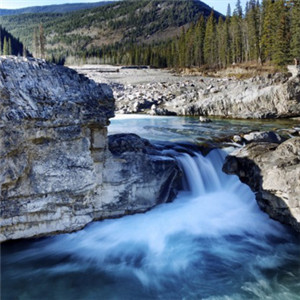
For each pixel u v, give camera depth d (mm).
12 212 13883
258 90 46781
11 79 13078
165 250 15422
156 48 156000
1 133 12625
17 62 13633
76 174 15117
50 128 14188
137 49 149000
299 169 16547
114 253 15016
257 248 15812
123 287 12984
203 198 20375
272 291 12898
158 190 18344
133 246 15516
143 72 100688
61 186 14789
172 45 131000
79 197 15609
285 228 17234
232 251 15562
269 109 45750
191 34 119062
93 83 16422
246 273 14000
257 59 88250
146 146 21172
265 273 14031
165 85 67062
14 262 14328
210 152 24938
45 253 14797
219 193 21219
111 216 17062
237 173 21547
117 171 16875
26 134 13438
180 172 19953
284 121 42000
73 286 13000
